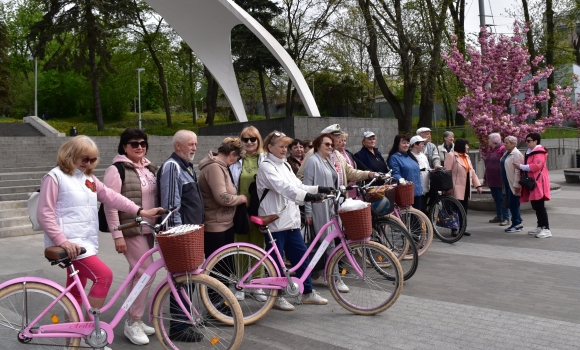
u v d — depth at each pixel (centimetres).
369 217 454
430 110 2583
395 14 2312
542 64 2795
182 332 384
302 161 673
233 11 1900
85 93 5075
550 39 2659
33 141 1733
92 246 372
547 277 585
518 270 621
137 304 409
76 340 351
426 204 847
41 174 1262
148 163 448
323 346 393
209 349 379
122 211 398
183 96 4500
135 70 4106
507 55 1308
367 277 470
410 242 568
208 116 3619
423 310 476
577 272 605
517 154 870
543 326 426
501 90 1319
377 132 1933
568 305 481
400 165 736
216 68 2136
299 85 1817
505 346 384
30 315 339
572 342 389
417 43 2250
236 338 362
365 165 726
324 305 501
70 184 364
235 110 2150
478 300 504
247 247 452
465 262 669
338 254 475
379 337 409
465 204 873
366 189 547
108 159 1705
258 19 3023
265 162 486
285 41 3094
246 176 525
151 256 411
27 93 5075
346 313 474
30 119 2955
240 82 3875
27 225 969
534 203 839
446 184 784
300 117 1720
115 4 2833
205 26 2042
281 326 443
